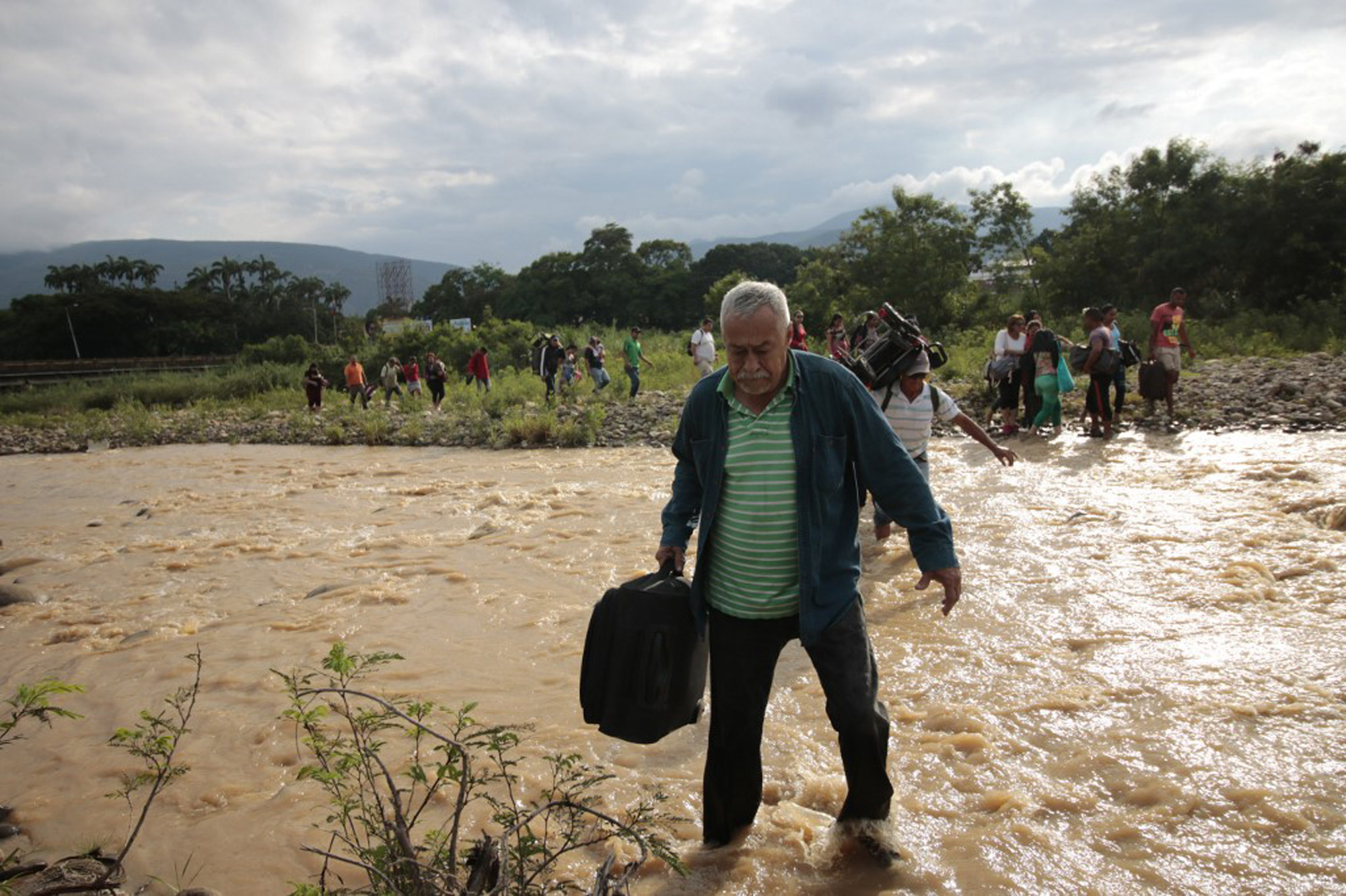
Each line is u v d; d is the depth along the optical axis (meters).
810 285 43.16
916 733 4.11
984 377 16.17
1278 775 3.53
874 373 6.54
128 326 93.56
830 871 3.15
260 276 110.69
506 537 8.48
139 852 3.59
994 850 3.20
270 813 3.84
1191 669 4.53
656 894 3.09
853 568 3.05
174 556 8.71
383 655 3.14
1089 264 34.25
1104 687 4.42
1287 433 10.88
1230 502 7.67
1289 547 6.33
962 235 38.56
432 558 7.90
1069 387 11.91
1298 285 30.17
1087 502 8.05
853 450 3.02
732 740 3.19
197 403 30.92
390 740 4.38
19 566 8.74
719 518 3.06
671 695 3.07
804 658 5.14
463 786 2.65
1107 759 3.74
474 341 38.72
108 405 34.88
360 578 7.46
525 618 6.18
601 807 3.66
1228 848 3.12
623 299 85.56
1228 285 31.59
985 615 5.52
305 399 29.03
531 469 12.74
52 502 12.77
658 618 3.04
